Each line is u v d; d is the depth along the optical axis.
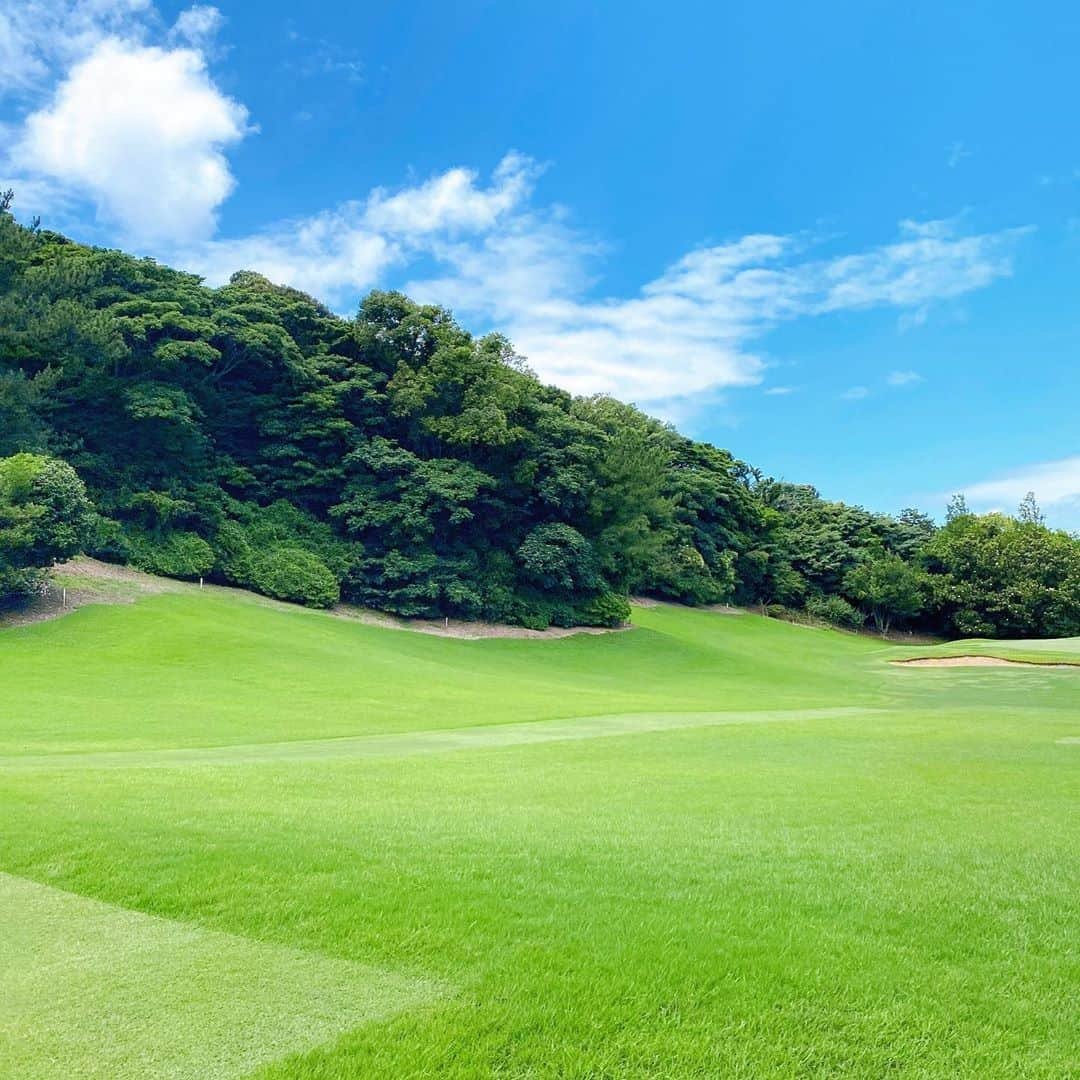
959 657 41.88
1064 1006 4.18
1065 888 5.91
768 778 10.59
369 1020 3.91
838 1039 3.84
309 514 44.53
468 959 4.53
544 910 5.21
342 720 18.45
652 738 15.02
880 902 5.54
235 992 4.18
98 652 25.27
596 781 10.28
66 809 7.71
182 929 4.99
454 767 11.38
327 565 41.56
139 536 37.66
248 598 37.88
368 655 30.62
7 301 33.19
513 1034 3.82
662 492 59.72
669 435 68.44
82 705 19.05
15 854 6.29
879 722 18.38
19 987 4.24
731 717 19.81
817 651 50.06
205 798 8.50
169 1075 3.46
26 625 27.05
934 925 5.16
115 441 39.88
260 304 44.66
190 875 5.79
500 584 44.19
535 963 4.46
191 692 21.53
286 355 43.09
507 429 43.28
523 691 26.03
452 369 44.69
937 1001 4.18
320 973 4.39
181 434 40.47
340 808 8.24
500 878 5.83
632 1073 3.57
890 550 76.50
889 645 66.12
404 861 6.19
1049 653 41.97
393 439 46.56
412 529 42.44
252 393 45.62
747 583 71.88
